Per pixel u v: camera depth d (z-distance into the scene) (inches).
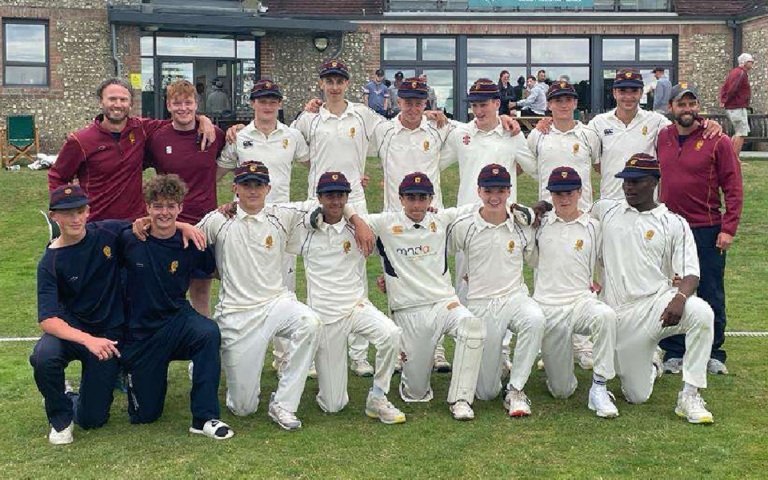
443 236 242.8
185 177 256.5
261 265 232.1
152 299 221.6
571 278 242.2
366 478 190.1
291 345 226.8
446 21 921.5
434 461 199.3
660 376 267.4
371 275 417.1
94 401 221.0
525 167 283.1
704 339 225.0
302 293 392.2
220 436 215.0
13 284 403.5
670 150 266.5
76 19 826.2
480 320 230.7
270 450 207.0
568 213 242.2
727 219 259.9
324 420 230.7
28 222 514.6
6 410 238.1
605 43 945.5
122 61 841.5
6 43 813.9
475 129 280.1
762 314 342.0
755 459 197.6
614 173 276.8
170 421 230.7
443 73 941.8
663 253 236.7
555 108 276.4
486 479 189.3
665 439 210.7
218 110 871.7
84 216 216.7
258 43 900.0
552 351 242.4
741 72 710.5
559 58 948.6
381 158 285.6
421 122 281.1
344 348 236.5
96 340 214.2
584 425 223.0
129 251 221.1
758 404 235.0
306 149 281.3
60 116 830.5
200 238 224.2
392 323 230.7
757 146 808.9
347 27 890.1
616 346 237.9
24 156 713.6
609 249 241.3
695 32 939.3
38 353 211.2
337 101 279.7
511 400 234.2
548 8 938.1
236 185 230.8
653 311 233.5
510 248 242.4
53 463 199.6
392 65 935.0
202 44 880.9
